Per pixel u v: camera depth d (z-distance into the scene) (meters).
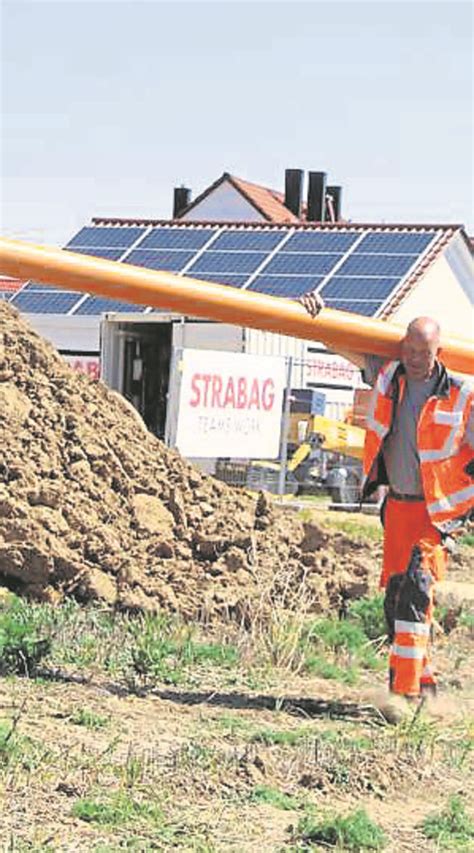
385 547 11.13
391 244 41.72
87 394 16.16
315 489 32.34
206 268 41.06
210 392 28.31
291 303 11.52
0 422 14.80
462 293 44.34
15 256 11.11
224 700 11.15
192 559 14.76
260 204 68.38
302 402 32.69
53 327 38.06
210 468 30.56
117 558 14.09
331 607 14.80
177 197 76.00
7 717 9.69
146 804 8.17
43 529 13.83
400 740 10.03
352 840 7.96
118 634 12.63
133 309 37.47
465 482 10.94
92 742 9.36
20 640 11.26
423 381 10.94
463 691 12.23
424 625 10.95
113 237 43.25
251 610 13.50
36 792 8.22
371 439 11.06
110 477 15.03
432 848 8.09
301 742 9.84
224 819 8.16
